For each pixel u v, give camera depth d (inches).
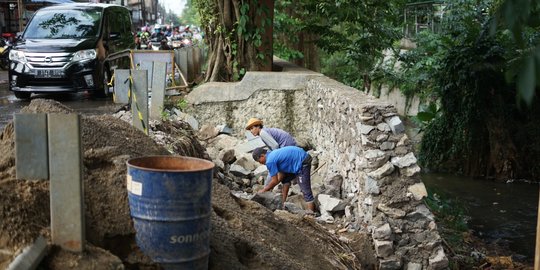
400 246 289.6
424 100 864.3
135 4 1923.0
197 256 155.6
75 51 546.6
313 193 364.2
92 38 572.1
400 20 821.2
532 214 486.9
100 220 159.5
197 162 162.4
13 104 532.1
